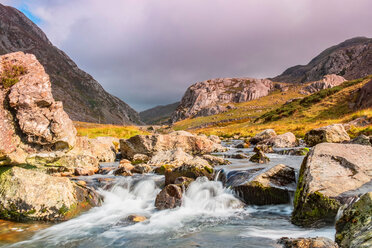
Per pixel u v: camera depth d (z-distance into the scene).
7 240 7.75
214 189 11.71
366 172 8.31
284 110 77.81
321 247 5.17
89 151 19.95
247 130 57.34
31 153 12.00
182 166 13.19
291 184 10.51
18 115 11.45
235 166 15.29
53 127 12.11
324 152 9.73
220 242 7.16
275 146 26.48
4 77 11.68
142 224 8.98
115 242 7.61
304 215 7.77
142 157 20.73
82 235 8.14
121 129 37.03
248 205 10.50
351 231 5.29
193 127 151.38
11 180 9.80
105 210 10.64
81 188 11.11
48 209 9.30
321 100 70.06
